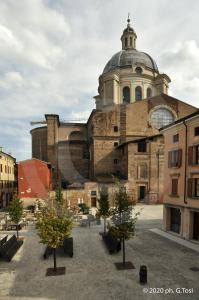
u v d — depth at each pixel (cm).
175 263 1258
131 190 3400
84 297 908
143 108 3916
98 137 3838
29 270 1188
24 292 955
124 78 4578
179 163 1838
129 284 1014
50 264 1267
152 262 1273
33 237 1839
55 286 1005
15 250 1447
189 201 1716
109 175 3656
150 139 3488
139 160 3469
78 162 4100
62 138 4419
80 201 3091
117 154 3862
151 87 4709
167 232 1953
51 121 4059
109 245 1514
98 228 2112
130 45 5338
